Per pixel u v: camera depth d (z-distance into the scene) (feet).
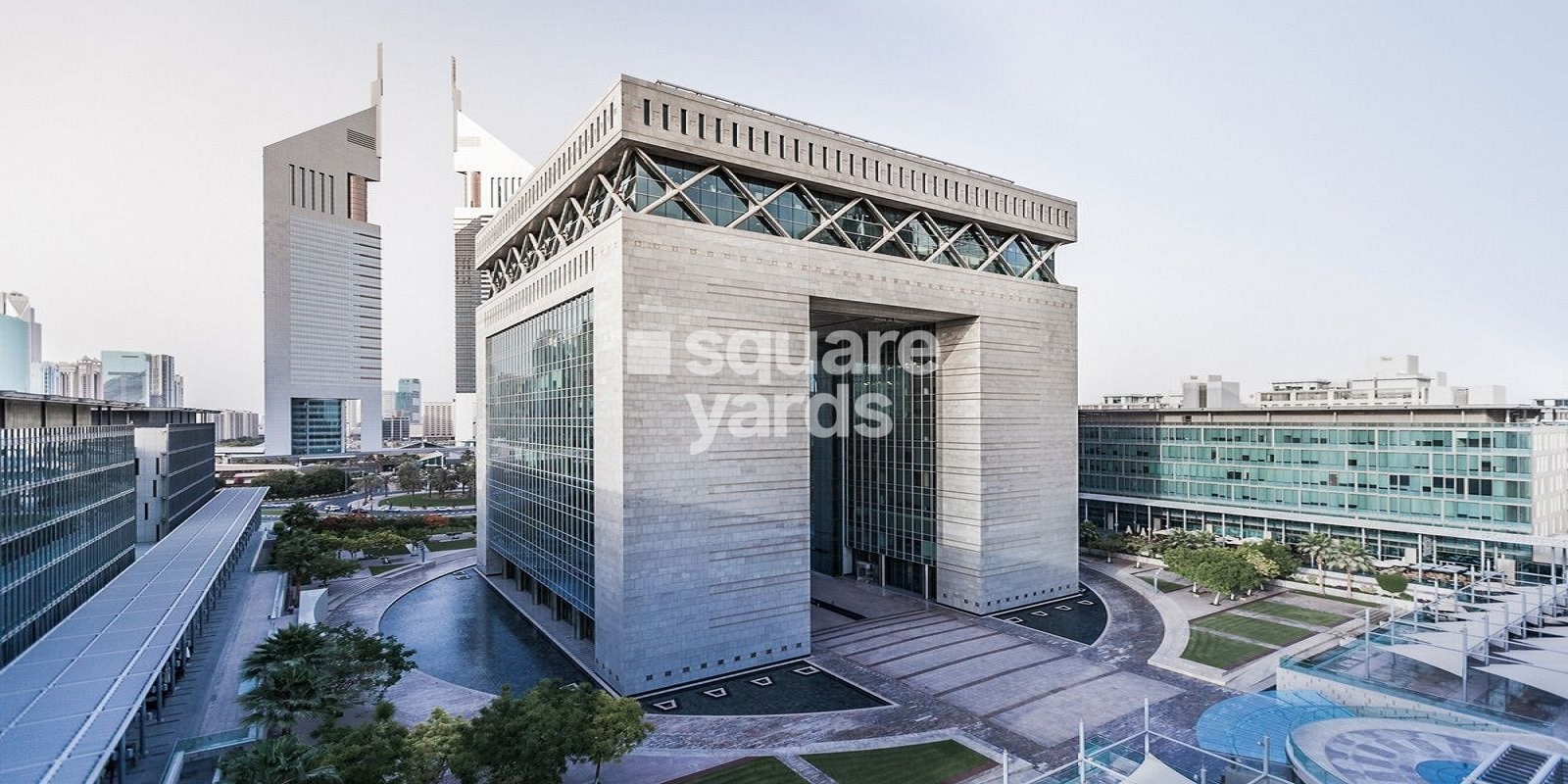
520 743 105.40
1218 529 319.47
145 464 270.67
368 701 157.89
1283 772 117.19
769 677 175.42
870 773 129.18
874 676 175.32
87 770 85.76
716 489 176.55
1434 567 255.50
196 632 185.06
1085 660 185.78
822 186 200.34
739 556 179.52
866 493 268.82
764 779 127.13
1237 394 412.16
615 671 166.40
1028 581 236.84
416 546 341.41
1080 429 372.58
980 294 226.58
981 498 224.74
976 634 206.80
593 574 184.65
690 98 178.40
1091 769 120.37
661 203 176.04
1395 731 117.29
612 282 168.76
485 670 180.04
